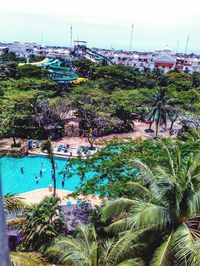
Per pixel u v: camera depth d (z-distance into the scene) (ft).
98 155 91.71
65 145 174.09
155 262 40.93
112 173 81.92
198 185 47.01
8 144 172.86
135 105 214.69
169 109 195.21
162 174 51.06
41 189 124.06
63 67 359.66
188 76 321.11
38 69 291.79
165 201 47.21
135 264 43.04
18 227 74.18
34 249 73.56
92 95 218.79
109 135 200.54
